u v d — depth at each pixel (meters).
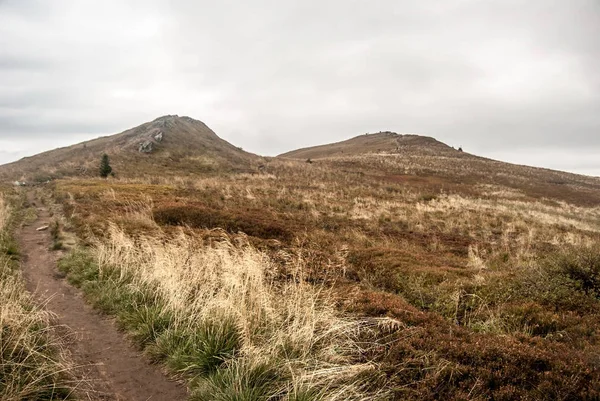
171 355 5.48
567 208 44.62
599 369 4.91
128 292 7.89
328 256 12.09
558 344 5.75
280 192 33.75
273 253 11.81
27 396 4.13
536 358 5.08
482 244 17.50
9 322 5.02
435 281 9.98
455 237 19.33
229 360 4.97
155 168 59.56
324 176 54.81
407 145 117.25
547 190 60.41
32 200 30.25
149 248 9.78
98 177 47.09
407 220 23.48
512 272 10.75
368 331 5.99
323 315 5.97
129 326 6.49
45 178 50.19
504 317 7.09
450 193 46.84
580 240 18.22
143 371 5.30
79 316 7.20
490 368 4.95
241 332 5.33
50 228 16.39
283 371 4.71
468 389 4.54
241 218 18.39
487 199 44.06
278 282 8.24
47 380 4.48
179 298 6.87
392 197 37.84
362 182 50.50
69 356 5.41
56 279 9.66
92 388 4.70
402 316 6.82
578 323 6.79
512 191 55.31
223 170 62.84
